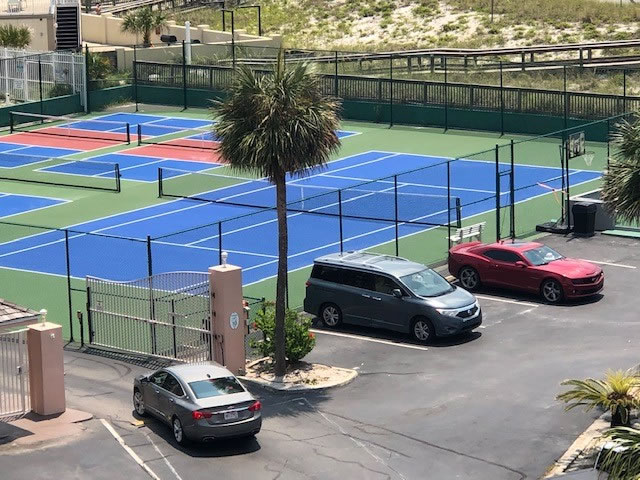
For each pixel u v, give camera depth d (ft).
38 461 82.12
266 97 94.38
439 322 106.73
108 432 87.40
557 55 277.23
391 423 89.25
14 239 153.38
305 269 135.44
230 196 174.29
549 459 81.76
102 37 295.07
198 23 343.67
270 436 86.89
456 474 79.87
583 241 141.28
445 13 321.32
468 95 216.74
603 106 203.10
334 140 97.86
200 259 141.18
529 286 120.06
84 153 209.46
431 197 167.94
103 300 113.50
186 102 246.27
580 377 97.30
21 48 266.57
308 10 343.05
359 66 253.85
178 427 84.53
